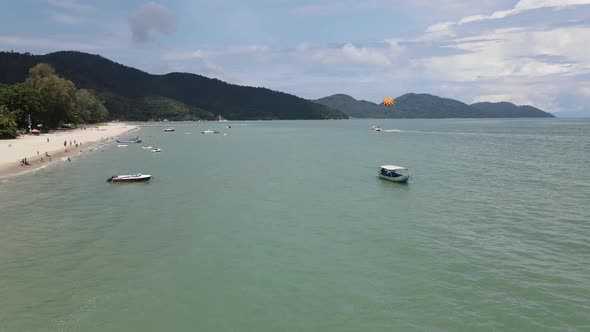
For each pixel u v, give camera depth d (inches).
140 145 5629.9
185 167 3484.3
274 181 2783.0
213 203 2127.2
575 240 1528.1
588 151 4554.6
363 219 1820.9
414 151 4761.3
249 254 1398.9
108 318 997.8
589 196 2230.6
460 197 2242.9
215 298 1096.2
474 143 5866.1
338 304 1065.5
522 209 1974.7
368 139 7007.9
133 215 1882.4
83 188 2509.8
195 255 1390.3
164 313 1023.0
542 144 5570.9
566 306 1053.2
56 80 7057.1
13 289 1135.6
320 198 2245.3
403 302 1074.7
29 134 6304.1
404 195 2310.5
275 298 1096.8
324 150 5022.1
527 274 1238.3
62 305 1056.2
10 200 2167.8
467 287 1157.1
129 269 1273.4
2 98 6127.0
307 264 1314.0
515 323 978.1
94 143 5689.0
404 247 1464.1
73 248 1448.1
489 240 1536.7
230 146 5718.5
